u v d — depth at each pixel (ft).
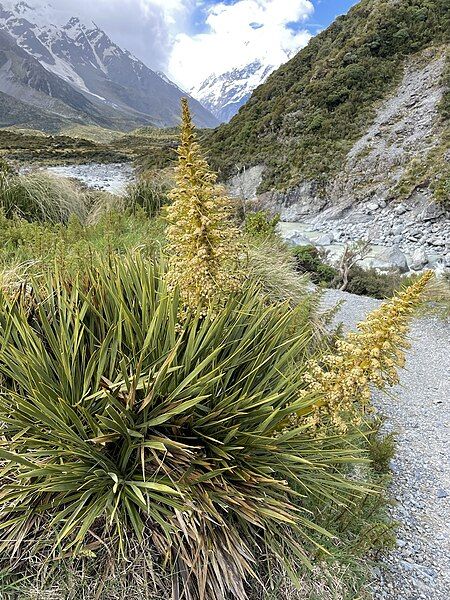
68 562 6.95
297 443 8.46
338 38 136.15
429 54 119.85
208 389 8.16
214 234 8.02
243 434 7.72
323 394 8.18
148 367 7.95
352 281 42.78
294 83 137.90
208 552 7.01
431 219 82.84
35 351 8.04
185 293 8.44
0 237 17.83
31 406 6.89
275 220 31.65
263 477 7.52
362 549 9.16
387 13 127.13
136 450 7.46
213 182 8.18
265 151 122.62
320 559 8.16
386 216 89.76
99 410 7.82
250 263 17.78
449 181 82.94
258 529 8.00
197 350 8.27
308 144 115.14
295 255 43.09
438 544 11.67
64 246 16.58
